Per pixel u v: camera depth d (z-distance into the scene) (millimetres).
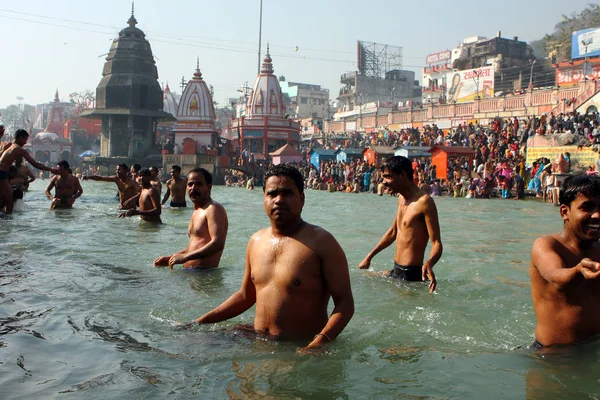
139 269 5957
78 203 15266
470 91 50906
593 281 3328
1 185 11195
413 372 2943
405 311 4438
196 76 49906
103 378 2803
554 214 15461
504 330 3904
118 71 51438
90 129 76562
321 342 3312
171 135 53844
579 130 27578
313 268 3451
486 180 25188
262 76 54344
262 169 43375
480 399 2551
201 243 6172
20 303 4336
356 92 72062
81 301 4480
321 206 18547
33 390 2635
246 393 2609
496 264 6816
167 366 3000
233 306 3812
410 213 5840
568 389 2680
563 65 42812
